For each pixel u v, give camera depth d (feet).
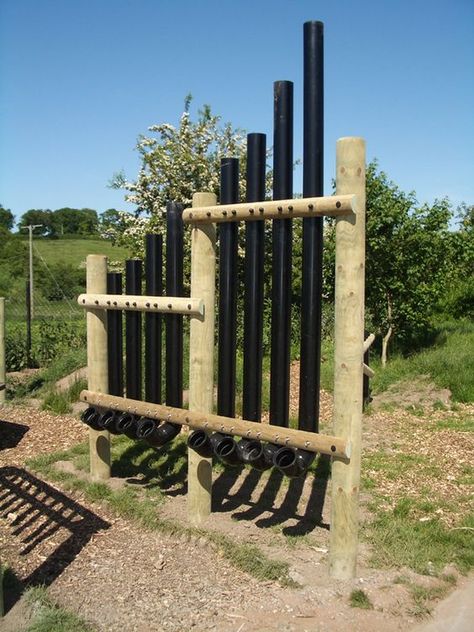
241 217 13.35
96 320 17.11
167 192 43.70
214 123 44.68
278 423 13.21
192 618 11.21
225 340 14.26
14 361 36.81
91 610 11.51
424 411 27.99
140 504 16.03
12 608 11.59
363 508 16.48
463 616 11.35
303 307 12.69
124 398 16.44
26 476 18.76
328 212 11.84
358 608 11.46
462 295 55.57
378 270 36.73
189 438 14.44
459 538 14.40
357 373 11.93
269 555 13.39
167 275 15.58
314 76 12.33
